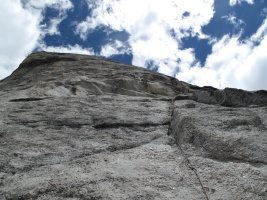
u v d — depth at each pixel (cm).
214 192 317
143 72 1233
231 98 625
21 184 345
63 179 348
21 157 419
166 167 378
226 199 303
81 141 484
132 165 385
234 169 357
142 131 540
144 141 488
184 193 316
